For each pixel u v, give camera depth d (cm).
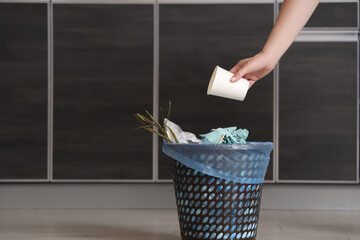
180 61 223
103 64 223
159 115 223
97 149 223
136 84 223
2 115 222
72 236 169
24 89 223
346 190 224
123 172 223
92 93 223
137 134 223
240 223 140
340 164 221
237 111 222
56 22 222
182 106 223
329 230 180
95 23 222
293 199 225
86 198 227
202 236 139
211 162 136
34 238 166
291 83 222
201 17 222
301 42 221
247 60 146
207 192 137
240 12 221
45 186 226
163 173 223
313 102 221
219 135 153
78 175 223
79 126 223
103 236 169
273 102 222
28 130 223
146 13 222
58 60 223
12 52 222
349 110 221
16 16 222
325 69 221
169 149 141
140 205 227
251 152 138
